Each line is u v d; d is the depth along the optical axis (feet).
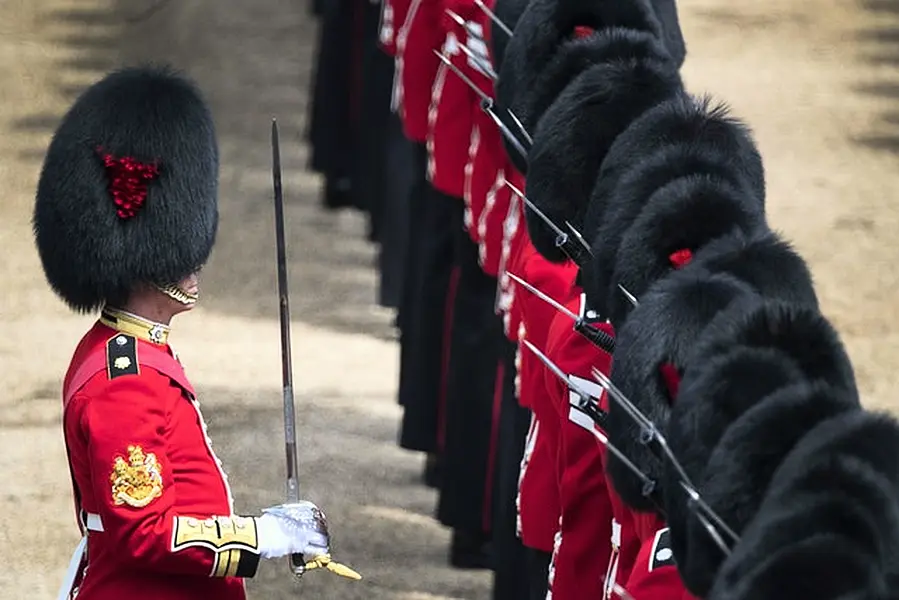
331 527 84.02
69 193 49.88
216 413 96.53
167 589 49.19
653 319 40.60
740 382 36.78
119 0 185.88
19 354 104.17
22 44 172.65
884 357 100.42
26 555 81.56
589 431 52.06
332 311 112.57
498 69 60.34
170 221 50.01
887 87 158.81
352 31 124.47
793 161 139.44
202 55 171.83
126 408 48.14
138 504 47.62
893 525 32.19
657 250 43.60
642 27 53.57
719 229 43.24
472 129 73.26
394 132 105.40
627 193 45.78
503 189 68.03
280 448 92.48
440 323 83.35
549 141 50.57
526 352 57.77
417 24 82.89
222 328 109.09
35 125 149.38
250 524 49.03
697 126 46.39
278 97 159.22
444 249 81.92
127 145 49.75
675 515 37.73
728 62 165.99
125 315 50.24
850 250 119.75
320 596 77.56
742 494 35.29
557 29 53.78
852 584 31.27
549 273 55.88
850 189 132.87
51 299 112.78
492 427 76.48
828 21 179.63
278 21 182.39
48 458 91.09
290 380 52.49
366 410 97.35
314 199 133.49
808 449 33.58
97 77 164.14
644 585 42.09
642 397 40.52
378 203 116.06
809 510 32.42
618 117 49.52
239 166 140.97
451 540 82.12
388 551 81.71
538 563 61.67
